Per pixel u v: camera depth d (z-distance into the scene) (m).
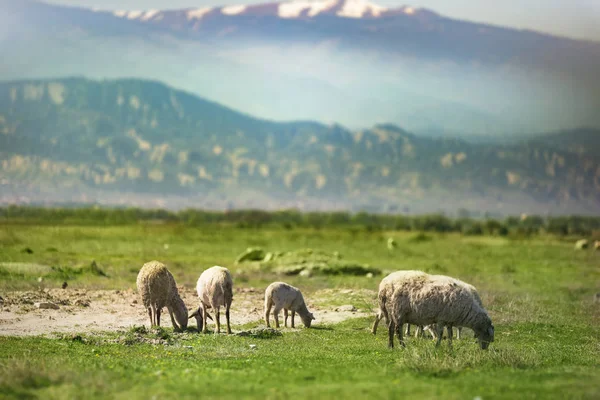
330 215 161.88
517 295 36.56
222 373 14.79
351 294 34.31
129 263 46.84
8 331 22.06
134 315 26.59
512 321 27.67
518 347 21.00
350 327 25.97
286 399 12.27
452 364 16.02
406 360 16.14
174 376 14.39
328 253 55.75
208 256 58.91
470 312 18.55
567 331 25.84
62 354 17.92
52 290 32.06
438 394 12.70
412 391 12.96
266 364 16.48
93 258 49.00
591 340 23.88
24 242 60.59
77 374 14.34
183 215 160.75
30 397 12.70
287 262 49.34
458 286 18.67
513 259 64.50
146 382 13.81
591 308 32.72
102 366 15.58
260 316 28.22
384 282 19.33
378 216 160.00
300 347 20.67
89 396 12.72
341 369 15.81
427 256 66.44
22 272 37.50
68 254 51.66
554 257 67.62
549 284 44.28
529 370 15.99
